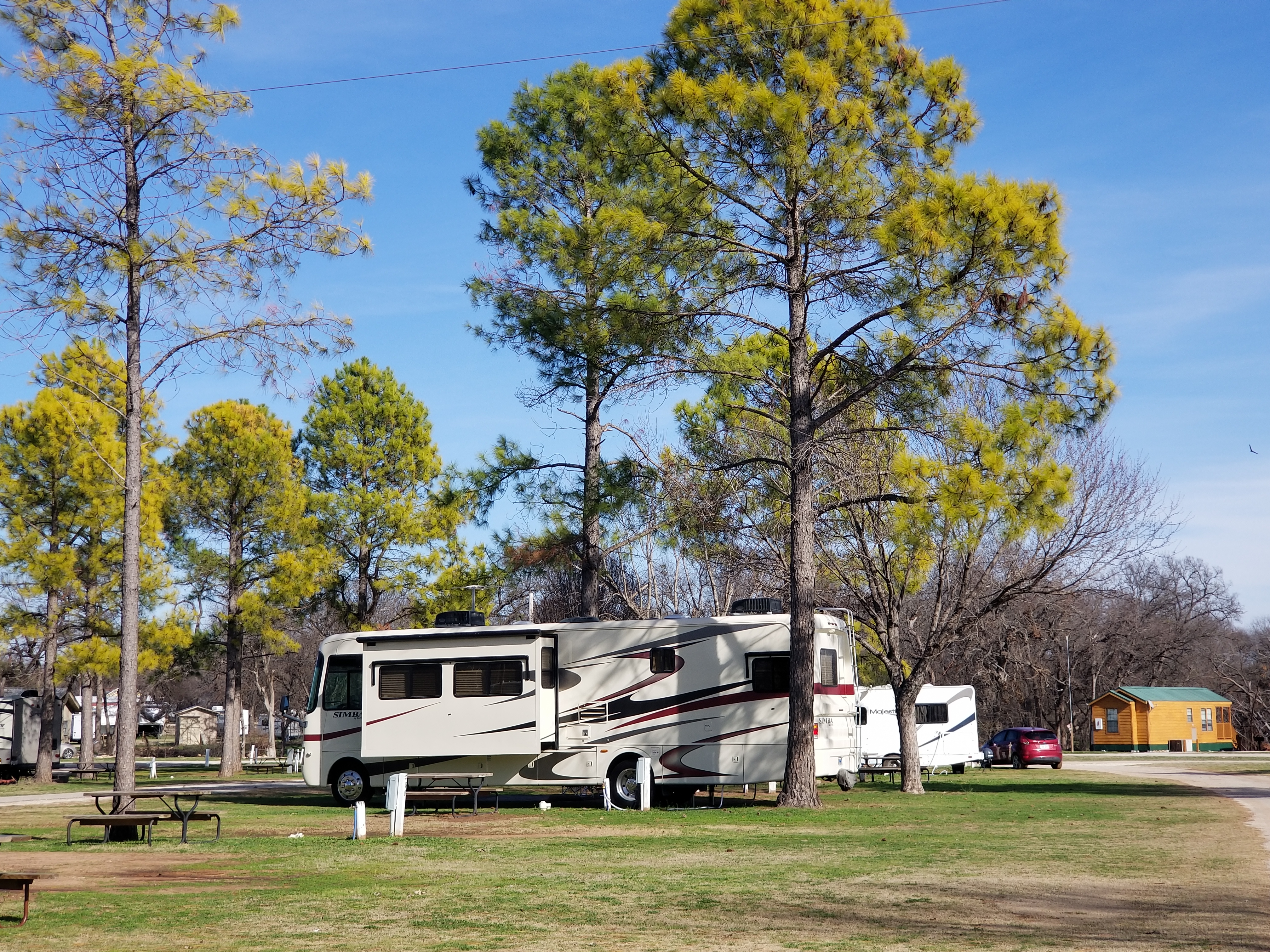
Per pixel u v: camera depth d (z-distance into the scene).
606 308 19.44
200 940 8.13
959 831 16.27
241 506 36.97
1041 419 17.27
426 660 21.53
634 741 21.17
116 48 16.38
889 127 18.67
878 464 23.81
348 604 36.81
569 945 7.93
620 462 24.27
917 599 30.41
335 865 12.56
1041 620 47.41
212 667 39.72
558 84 26.19
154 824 16.77
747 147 18.31
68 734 58.22
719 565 28.97
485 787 21.55
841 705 21.50
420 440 37.19
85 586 32.38
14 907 9.66
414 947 7.85
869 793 25.16
